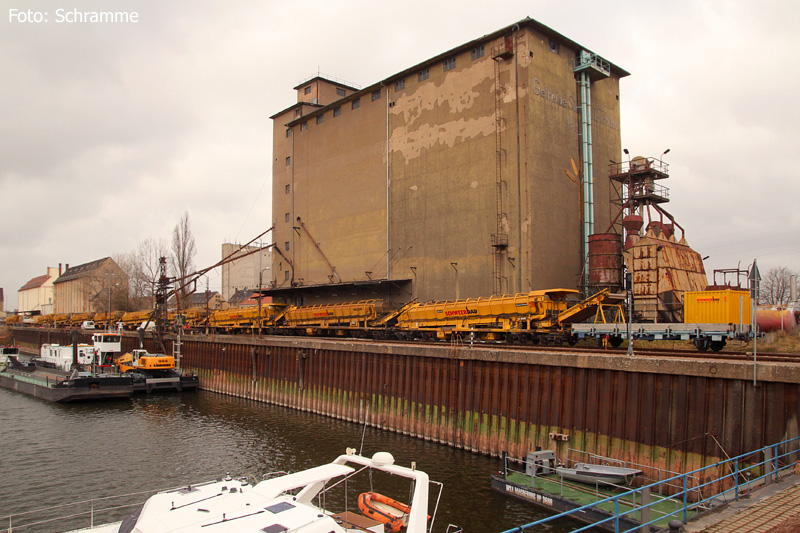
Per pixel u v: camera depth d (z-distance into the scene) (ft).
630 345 72.54
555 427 76.79
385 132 178.29
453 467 79.51
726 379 60.75
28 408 140.46
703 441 61.82
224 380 167.02
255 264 402.93
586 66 151.84
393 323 151.33
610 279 129.90
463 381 92.17
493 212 143.84
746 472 57.52
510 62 143.13
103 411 135.74
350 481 72.54
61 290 494.18
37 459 91.45
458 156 153.99
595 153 161.99
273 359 146.41
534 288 134.72
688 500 61.11
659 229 134.51
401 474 40.27
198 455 92.38
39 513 68.54
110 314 303.48
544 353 79.10
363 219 184.55
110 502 72.23
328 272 198.29
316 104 221.05
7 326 444.55
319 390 127.65
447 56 158.20
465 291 149.07
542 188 139.64
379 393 109.50
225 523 31.58
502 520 59.93
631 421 68.23
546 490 63.26
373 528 38.60
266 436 104.63
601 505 57.41
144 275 305.73
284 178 225.76
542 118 141.90
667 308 110.01
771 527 37.22
